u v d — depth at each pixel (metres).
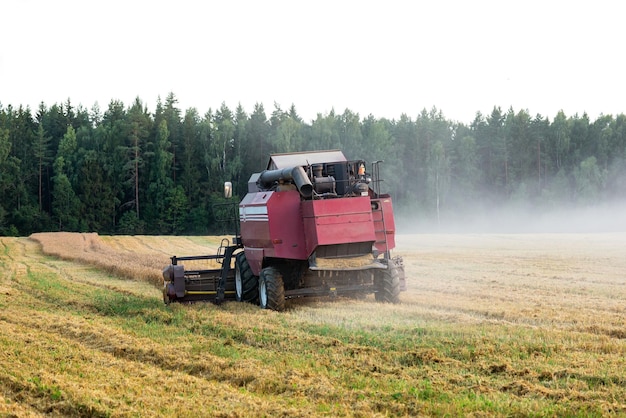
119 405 8.66
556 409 8.12
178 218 91.31
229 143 98.25
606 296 19.03
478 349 11.12
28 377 10.09
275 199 17.22
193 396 9.02
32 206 90.94
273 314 15.55
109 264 30.89
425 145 107.31
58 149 100.06
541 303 17.30
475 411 8.09
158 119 103.69
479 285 22.16
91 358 11.45
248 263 18.67
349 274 17.45
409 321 14.10
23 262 37.53
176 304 18.59
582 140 105.81
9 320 15.92
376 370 10.18
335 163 18.12
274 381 9.58
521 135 106.38
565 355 10.82
